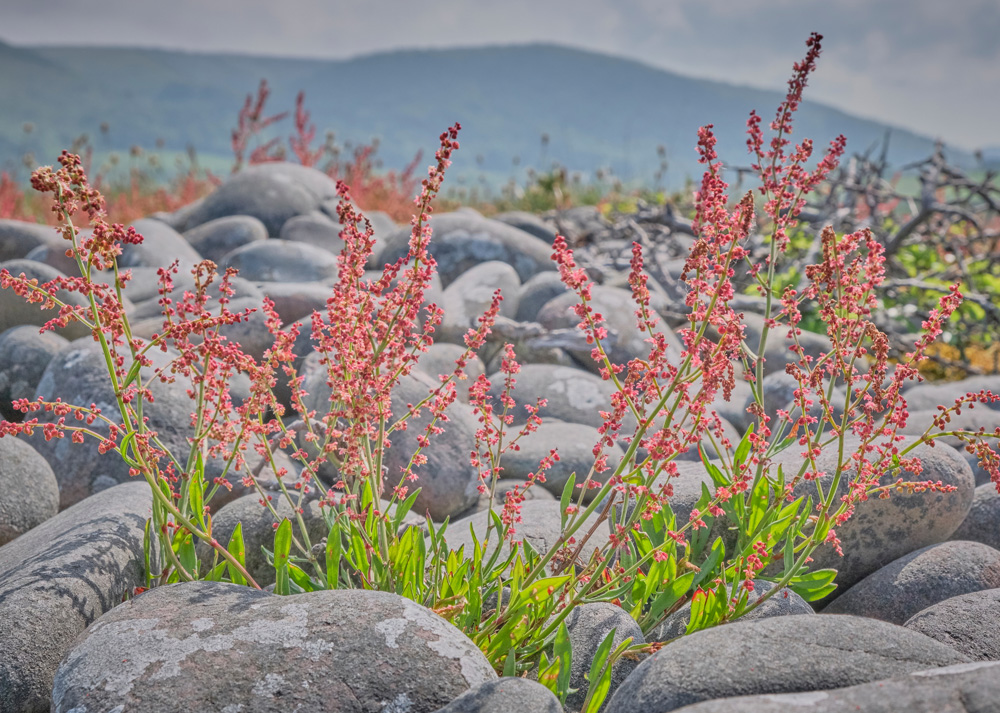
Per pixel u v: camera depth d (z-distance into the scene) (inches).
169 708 72.0
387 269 90.3
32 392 174.4
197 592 87.8
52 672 87.2
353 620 79.8
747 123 93.0
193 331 88.6
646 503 86.9
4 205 394.0
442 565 101.3
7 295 193.3
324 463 143.0
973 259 301.6
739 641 75.6
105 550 101.4
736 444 164.6
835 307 93.4
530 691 71.2
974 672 65.5
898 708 62.5
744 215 83.0
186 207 331.3
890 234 321.1
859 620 80.0
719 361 82.7
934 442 125.9
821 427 97.7
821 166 92.5
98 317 84.9
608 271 273.6
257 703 72.4
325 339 93.9
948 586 110.7
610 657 85.0
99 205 82.7
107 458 139.2
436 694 73.4
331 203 319.9
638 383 88.4
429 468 139.9
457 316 211.5
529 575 86.8
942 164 308.3
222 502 132.8
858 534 119.7
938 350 273.4
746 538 100.5
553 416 176.6
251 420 94.0
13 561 102.7
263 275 238.7
